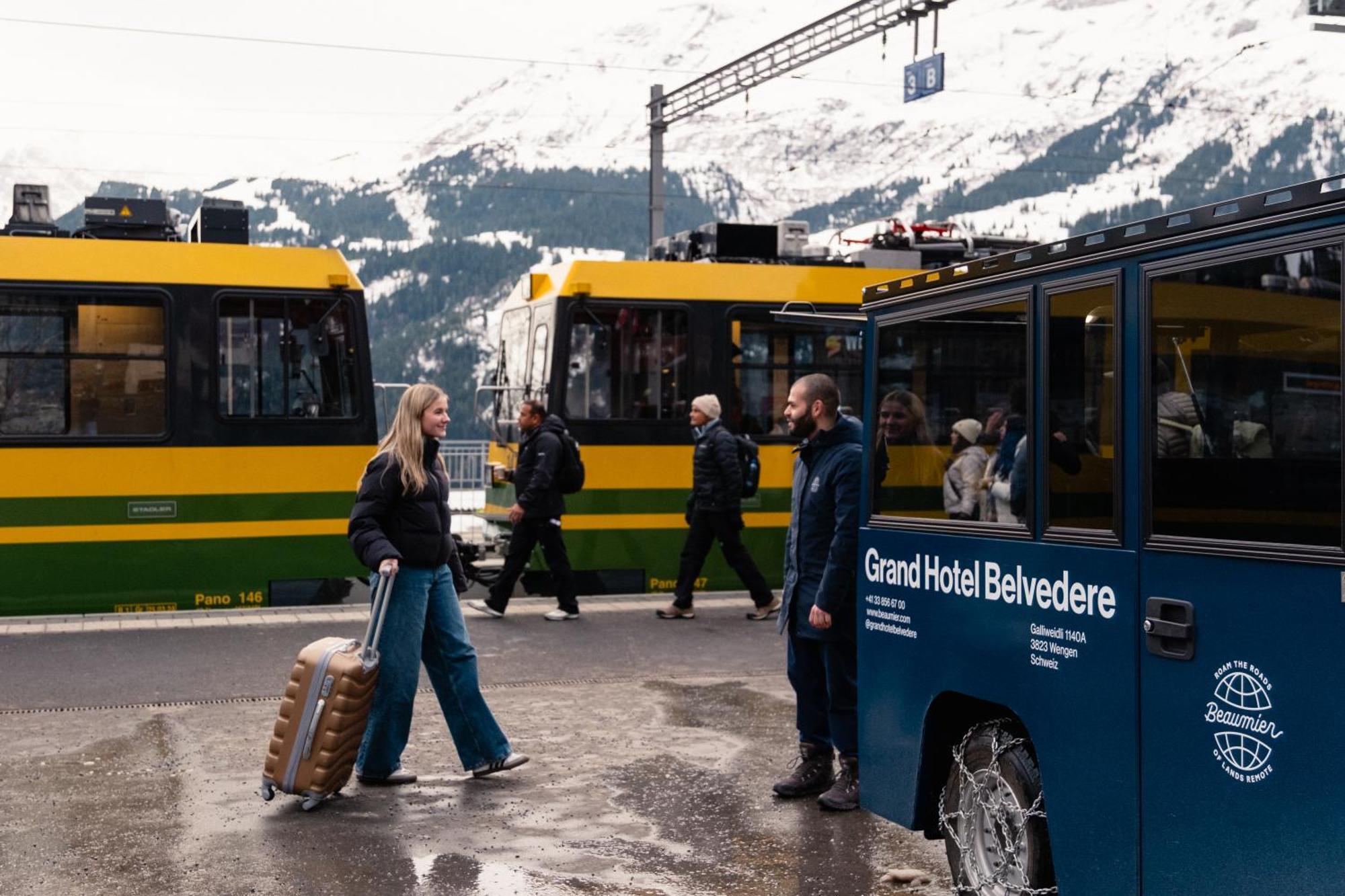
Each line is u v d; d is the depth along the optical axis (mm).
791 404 6703
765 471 14883
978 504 5000
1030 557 4668
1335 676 3543
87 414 12703
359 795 6984
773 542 14883
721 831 6395
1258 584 3758
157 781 7188
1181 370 4039
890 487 5586
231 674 10094
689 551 12875
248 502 13062
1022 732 5016
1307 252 3652
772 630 12258
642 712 8891
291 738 6633
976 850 5105
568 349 14516
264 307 13211
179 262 13016
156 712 8797
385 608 6844
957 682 5094
